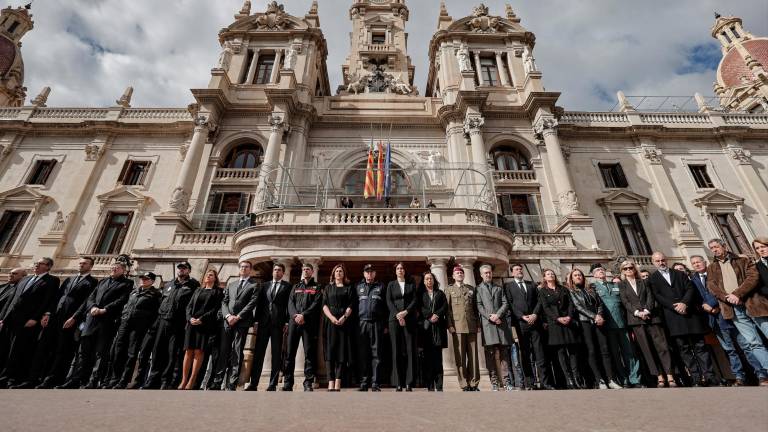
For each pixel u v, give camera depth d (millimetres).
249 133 21797
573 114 24281
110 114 24391
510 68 25797
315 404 3219
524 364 7805
